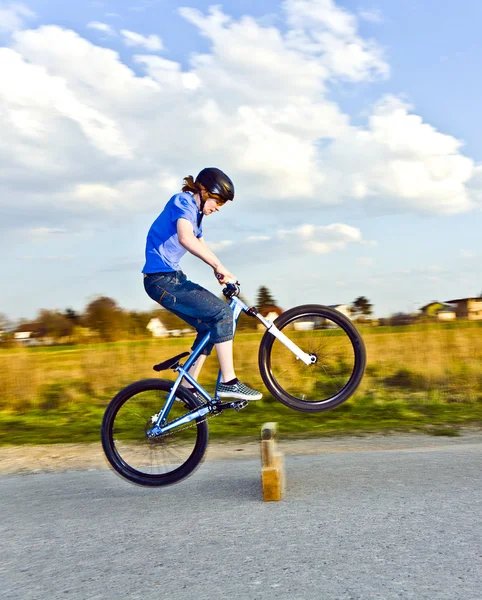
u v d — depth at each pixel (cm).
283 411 777
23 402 851
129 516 380
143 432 439
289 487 414
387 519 329
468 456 476
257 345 921
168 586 266
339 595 243
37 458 605
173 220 416
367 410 753
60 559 312
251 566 279
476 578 250
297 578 262
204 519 357
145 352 995
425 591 241
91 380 909
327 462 493
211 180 421
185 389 432
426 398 782
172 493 434
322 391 436
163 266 420
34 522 382
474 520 320
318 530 320
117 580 278
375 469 450
